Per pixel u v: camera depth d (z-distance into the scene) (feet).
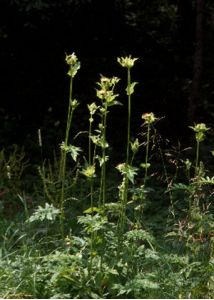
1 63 38.32
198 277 15.16
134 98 39.47
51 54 38.65
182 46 41.83
